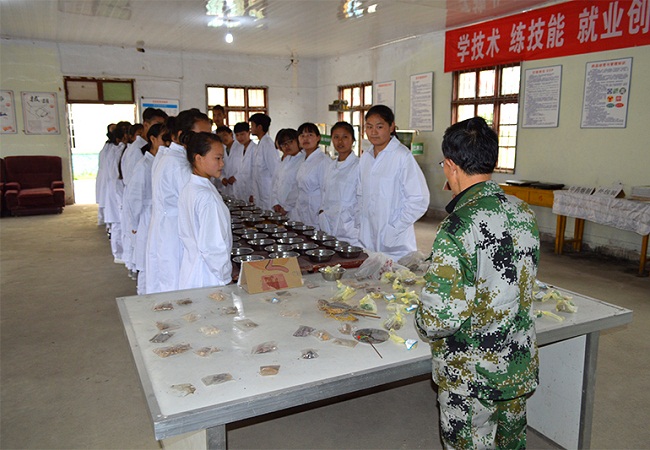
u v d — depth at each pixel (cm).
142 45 909
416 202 301
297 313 182
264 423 245
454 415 135
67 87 896
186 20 704
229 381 134
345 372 140
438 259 124
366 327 172
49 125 888
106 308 396
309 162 421
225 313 183
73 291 439
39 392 268
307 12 652
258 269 210
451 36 737
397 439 231
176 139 286
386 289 212
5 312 388
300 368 142
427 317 126
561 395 215
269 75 1052
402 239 310
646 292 432
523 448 147
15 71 851
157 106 964
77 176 1259
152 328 170
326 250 253
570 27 567
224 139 582
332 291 209
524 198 601
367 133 307
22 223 758
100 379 282
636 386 274
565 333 171
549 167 611
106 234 680
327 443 228
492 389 130
